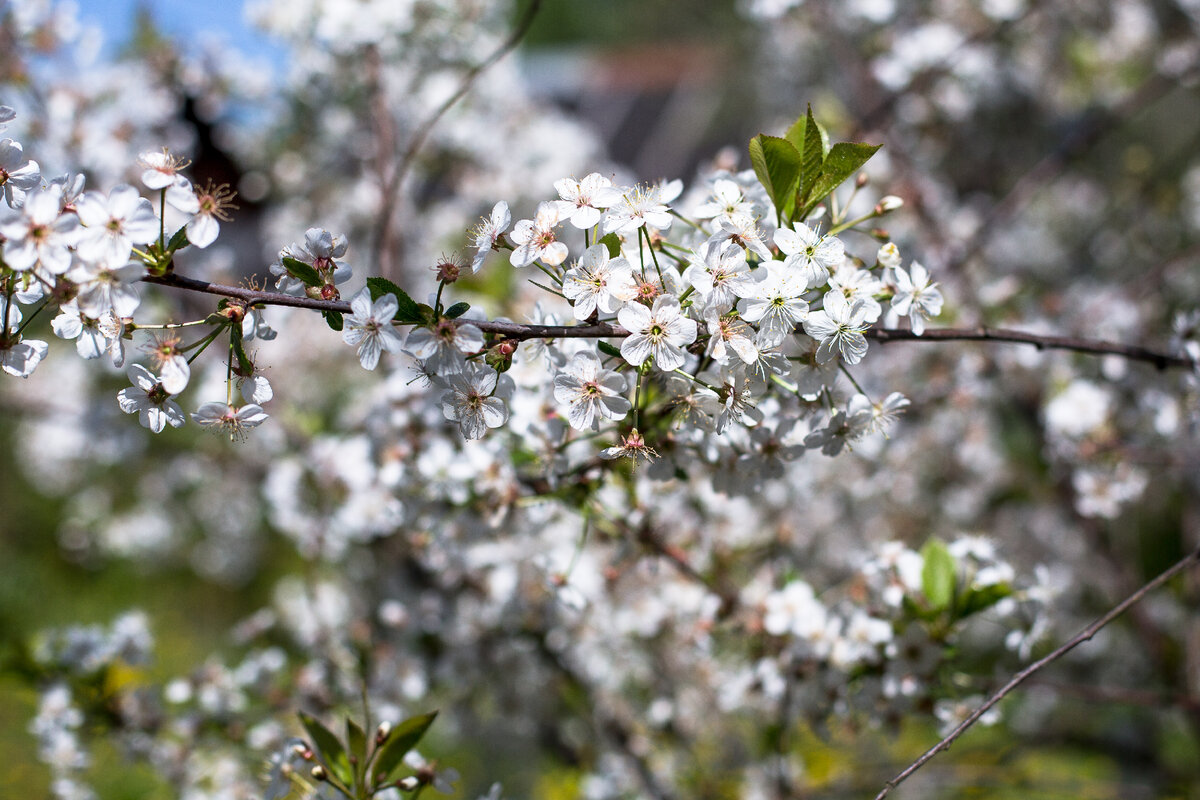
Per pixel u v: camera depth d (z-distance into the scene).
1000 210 1.51
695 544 1.13
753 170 0.94
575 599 1.04
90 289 0.85
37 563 2.85
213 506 2.38
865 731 1.11
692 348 0.89
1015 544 1.71
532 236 0.88
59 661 1.13
